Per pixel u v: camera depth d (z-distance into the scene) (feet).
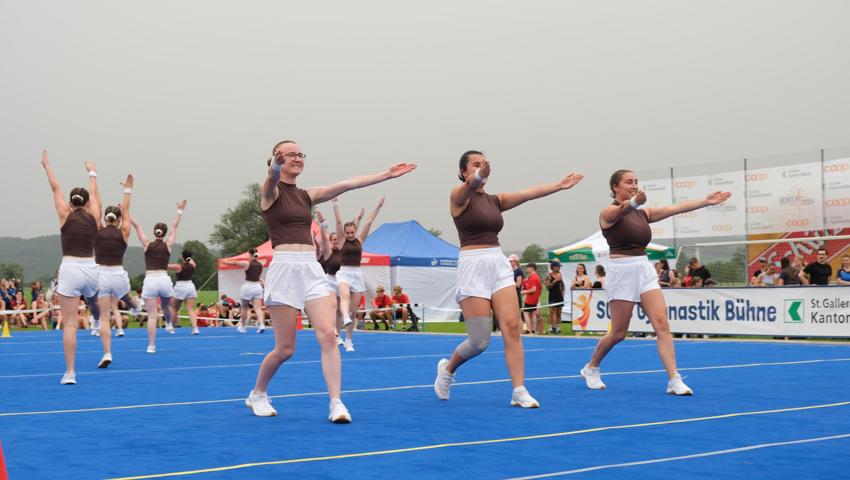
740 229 90.68
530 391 30.19
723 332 62.75
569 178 27.22
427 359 45.65
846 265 58.75
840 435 20.58
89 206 35.06
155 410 25.61
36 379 35.29
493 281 26.50
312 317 23.59
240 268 112.27
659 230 96.02
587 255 93.81
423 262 107.76
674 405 26.23
